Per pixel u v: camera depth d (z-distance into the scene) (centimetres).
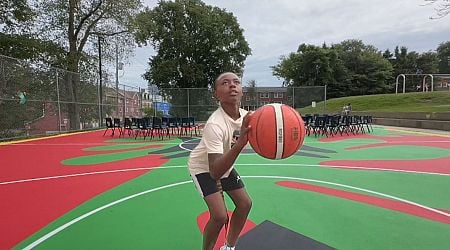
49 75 1627
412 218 412
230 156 222
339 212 435
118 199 506
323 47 7206
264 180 628
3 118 1343
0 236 364
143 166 798
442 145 1177
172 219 414
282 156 233
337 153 997
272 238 351
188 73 4484
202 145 263
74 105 1856
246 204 284
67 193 543
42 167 784
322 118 1582
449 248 325
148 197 517
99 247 333
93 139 1483
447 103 3184
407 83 7525
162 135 1631
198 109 2686
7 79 1343
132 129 1700
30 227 390
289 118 232
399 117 2314
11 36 2058
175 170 744
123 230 377
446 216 420
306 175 674
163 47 4628
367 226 385
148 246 334
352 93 6631
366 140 1373
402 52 8175
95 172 723
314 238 350
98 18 2239
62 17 2169
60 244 341
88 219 416
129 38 2431
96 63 2422
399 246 330
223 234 357
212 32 4491
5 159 907
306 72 6494
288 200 491
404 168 747
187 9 4519
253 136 231
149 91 2692
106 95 2264
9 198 513
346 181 619
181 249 326
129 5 2230
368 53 7256
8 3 1989
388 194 525
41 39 2180
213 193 261
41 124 1570
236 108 259
